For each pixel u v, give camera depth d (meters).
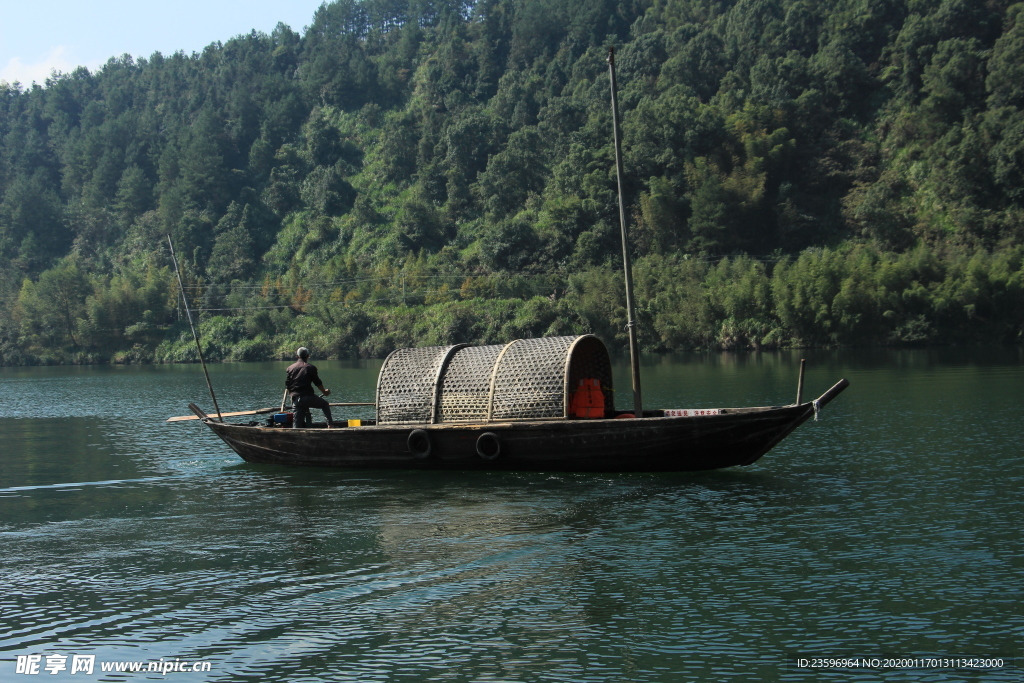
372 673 9.75
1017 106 110.50
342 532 15.29
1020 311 81.44
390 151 163.12
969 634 10.40
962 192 103.56
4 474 22.34
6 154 192.75
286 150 171.38
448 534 14.95
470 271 116.06
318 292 116.12
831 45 132.38
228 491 19.42
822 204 115.19
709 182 107.00
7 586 12.67
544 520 15.72
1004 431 25.73
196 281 132.12
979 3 126.31
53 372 93.94
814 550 13.66
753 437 18.25
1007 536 14.22
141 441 28.98
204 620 11.26
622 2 192.88
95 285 126.19
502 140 148.88
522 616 11.20
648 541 14.29
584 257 108.19
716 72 145.00
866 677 9.43
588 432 18.95
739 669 9.67
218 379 68.56
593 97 148.75
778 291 86.19
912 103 123.50
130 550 14.46
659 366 68.38
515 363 20.38
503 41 197.38
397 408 21.31
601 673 9.63
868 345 84.38
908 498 17.08
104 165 171.25
